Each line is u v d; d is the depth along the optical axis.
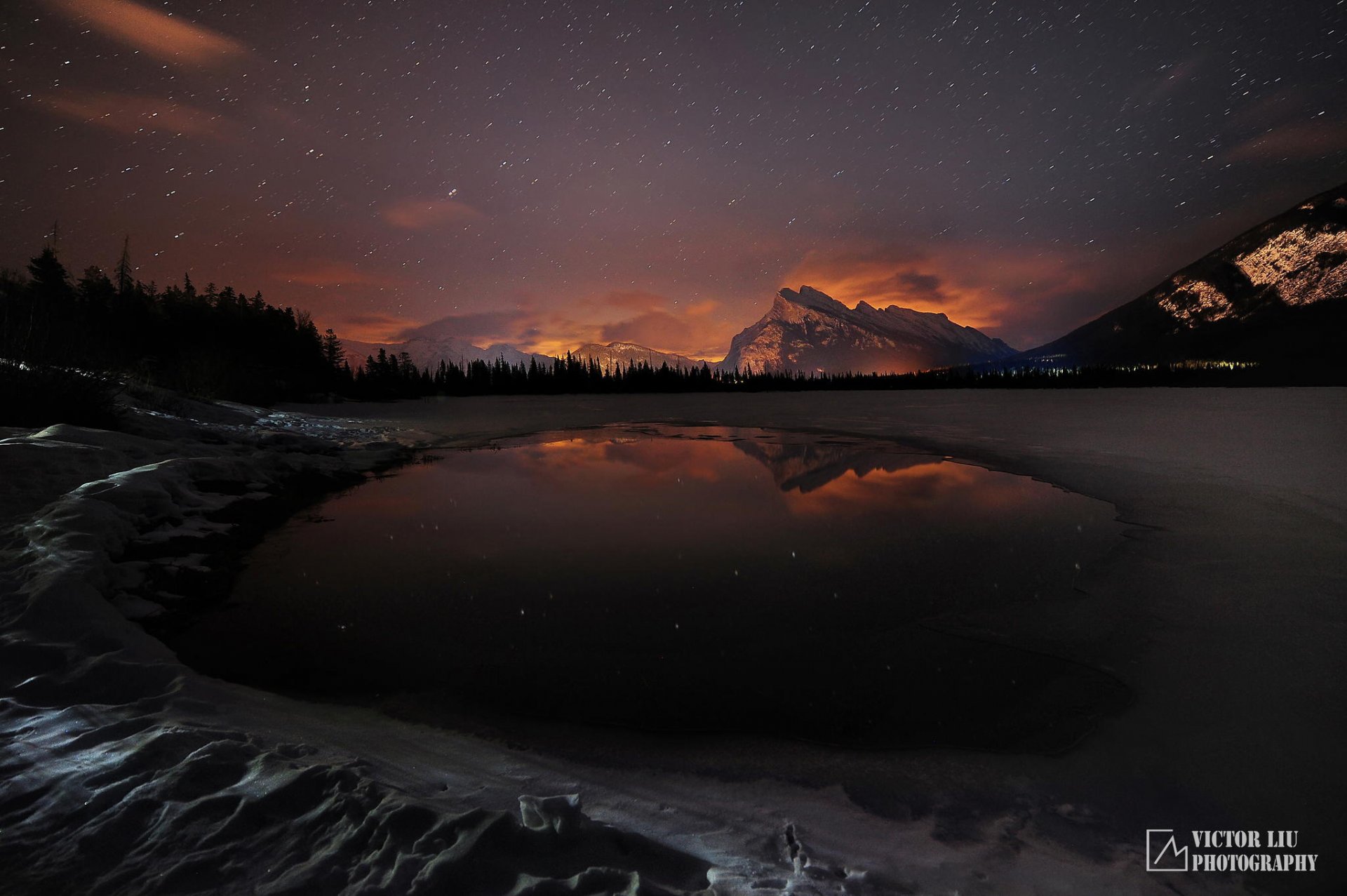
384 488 9.41
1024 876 2.01
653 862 1.95
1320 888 1.98
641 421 22.59
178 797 2.09
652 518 7.45
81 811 2.02
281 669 3.62
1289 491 8.16
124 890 1.71
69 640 3.42
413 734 2.90
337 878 1.75
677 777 2.60
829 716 3.14
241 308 60.47
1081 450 12.54
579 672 3.62
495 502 8.39
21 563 4.13
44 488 5.55
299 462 10.40
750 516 7.55
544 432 18.03
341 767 2.29
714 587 5.05
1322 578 4.95
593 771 2.62
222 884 1.73
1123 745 2.85
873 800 2.46
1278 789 2.51
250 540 6.32
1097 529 6.62
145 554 5.11
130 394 11.58
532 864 1.84
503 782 2.48
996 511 7.55
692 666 3.70
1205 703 3.17
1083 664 3.65
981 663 3.71
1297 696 3.22
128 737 2.52
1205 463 10.59
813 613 4.52
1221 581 4.93
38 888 1.71
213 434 10.67
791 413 26.20
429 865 1.77
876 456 12.50
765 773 2.64
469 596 4.86
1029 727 3.02
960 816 2.36
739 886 1.85
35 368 8.69
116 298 53.22
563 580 5.23
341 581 5.17
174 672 3.27
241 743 2.50
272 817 2.02
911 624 4.30
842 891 1.86
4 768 2.24
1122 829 2.29
